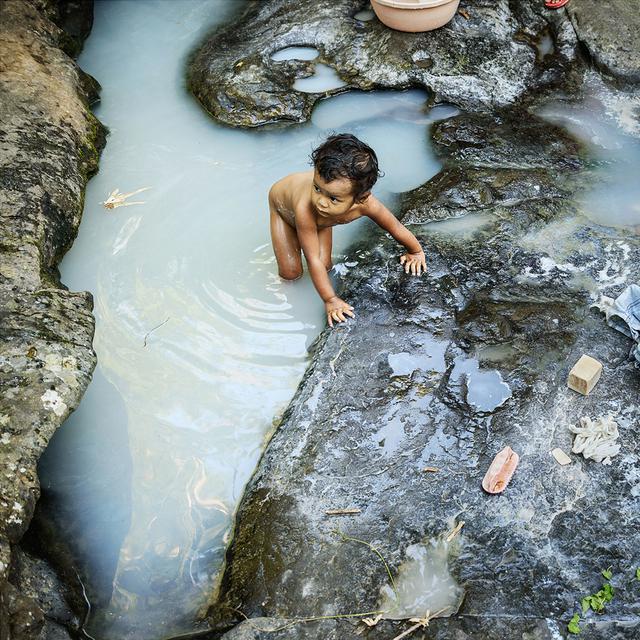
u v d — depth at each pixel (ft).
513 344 8.83
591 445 7.93
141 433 8.57
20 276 8.60
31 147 10.30
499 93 11.69
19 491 7.00
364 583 7.34
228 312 9.47
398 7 11.75
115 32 13.48
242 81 11.92
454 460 8.05
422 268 9.58
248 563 7.56
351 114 11.67
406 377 8.66
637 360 8.52
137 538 7.91
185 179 10.93
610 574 7.23
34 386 7.58
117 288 9.73
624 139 11.09
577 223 10.03
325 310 9.47
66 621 7.23
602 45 11.94
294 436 8.33
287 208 9.04
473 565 7.39
